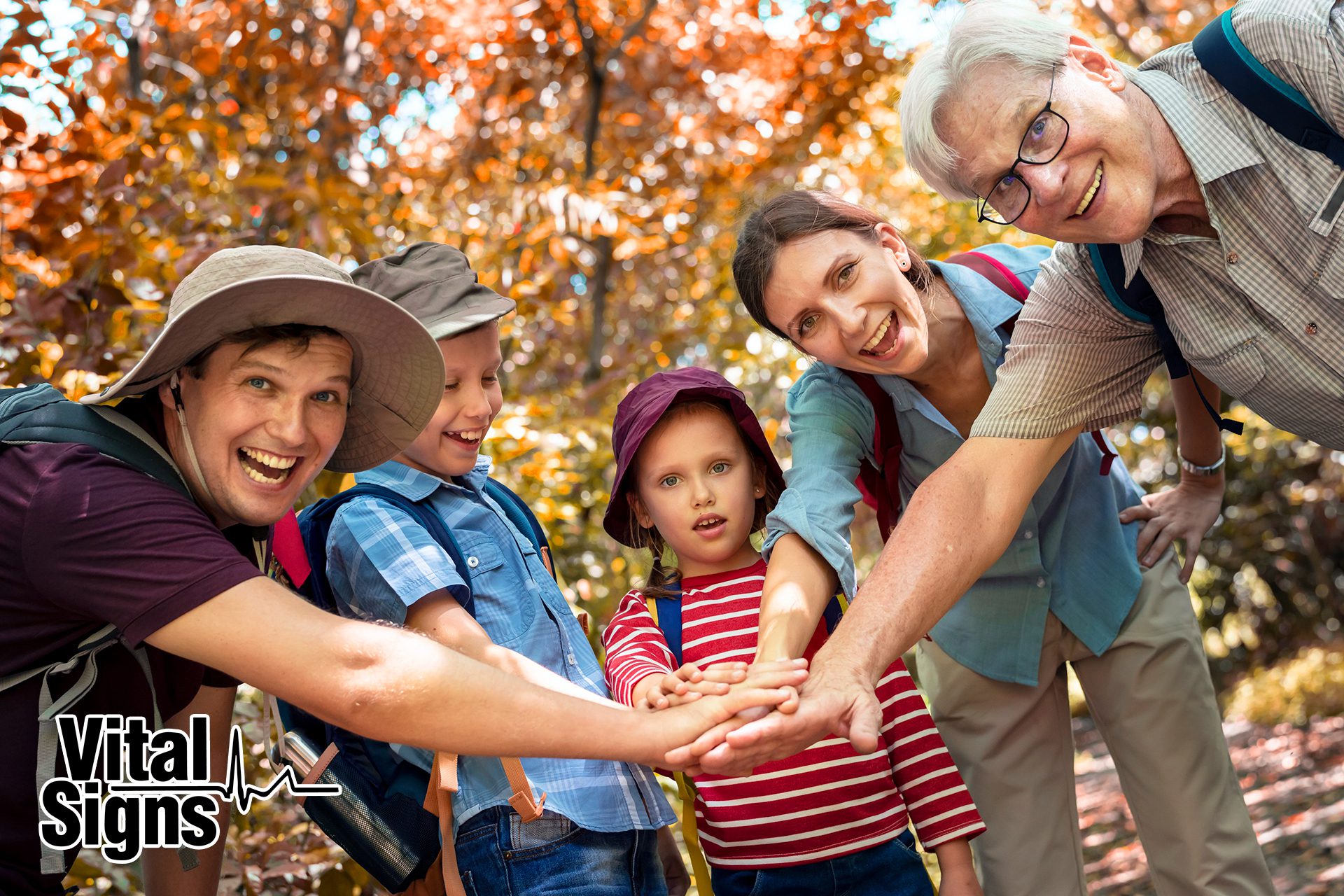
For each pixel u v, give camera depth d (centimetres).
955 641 287
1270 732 825
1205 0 919
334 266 197
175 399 182
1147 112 213
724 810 229
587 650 240
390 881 213
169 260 396
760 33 951
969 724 292
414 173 725
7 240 407
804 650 217
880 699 236
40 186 411
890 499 271
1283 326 217
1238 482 1045
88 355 346
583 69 891
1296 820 550
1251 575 1091
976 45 210
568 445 435
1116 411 249
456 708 169
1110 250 229
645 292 734
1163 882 287
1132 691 283
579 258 554
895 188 791
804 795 226
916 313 238
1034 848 284
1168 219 224
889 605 212
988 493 228
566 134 846
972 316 259
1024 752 288
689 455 241
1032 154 207
